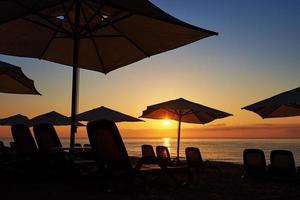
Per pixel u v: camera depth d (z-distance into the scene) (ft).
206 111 34.27
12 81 24.32
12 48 18.26
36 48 18.58
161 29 14.51
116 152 14.73
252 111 29.96
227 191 18.99
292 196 18.03
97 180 18.12
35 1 12.89
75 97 16.02
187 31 13.80
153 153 30.63
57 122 44.14
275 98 24.03
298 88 24.71
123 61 18.76
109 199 14.76
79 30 16.24
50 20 15.61
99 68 19.98
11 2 13.41
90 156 20.10
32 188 17.21
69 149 16.46
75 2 15.34
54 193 15.90
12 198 14.61
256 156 24.29
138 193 16.35
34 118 45.01
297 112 29.76
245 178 25.45
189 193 17.21
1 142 38.93
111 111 37.24
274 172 23.59
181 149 413.18
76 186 17.65
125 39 17.17
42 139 19.04
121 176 15.70
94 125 14.82
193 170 32.32
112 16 15.61
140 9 12.19
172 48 15.85
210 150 419.33
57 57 19.65
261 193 18.83
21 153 20.85
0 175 21.98
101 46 18.26
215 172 31.60
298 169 23.57
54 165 19.75
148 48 16.69
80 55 19.19
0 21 11.72
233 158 213.46
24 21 16.24
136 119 37.11
